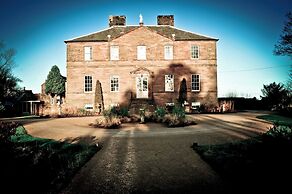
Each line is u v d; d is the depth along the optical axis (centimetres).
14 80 4562
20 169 611
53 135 1377
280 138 693
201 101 3203
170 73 3216
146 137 1299
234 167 677
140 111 2191
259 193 506
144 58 3228
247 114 2506
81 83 3212
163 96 3186
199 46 3269
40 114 2761
